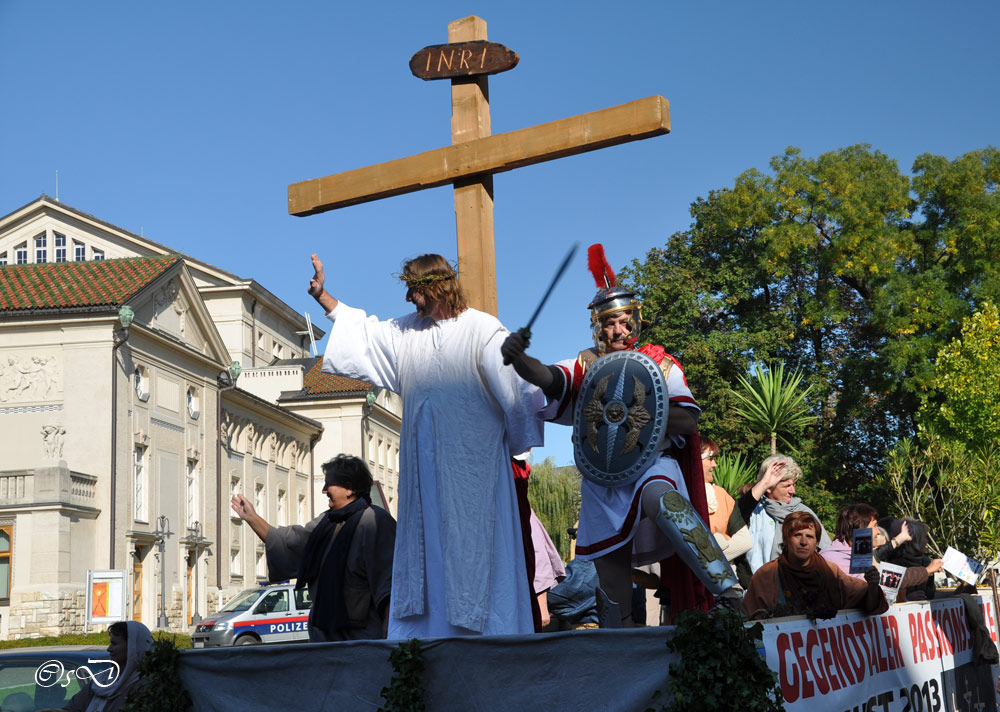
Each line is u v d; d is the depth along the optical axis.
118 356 37.38
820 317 42.00
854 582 4.76
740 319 43.78
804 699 3.79
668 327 42.00
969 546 24.00
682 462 4.17
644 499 3.91
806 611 4.00
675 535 3.82
